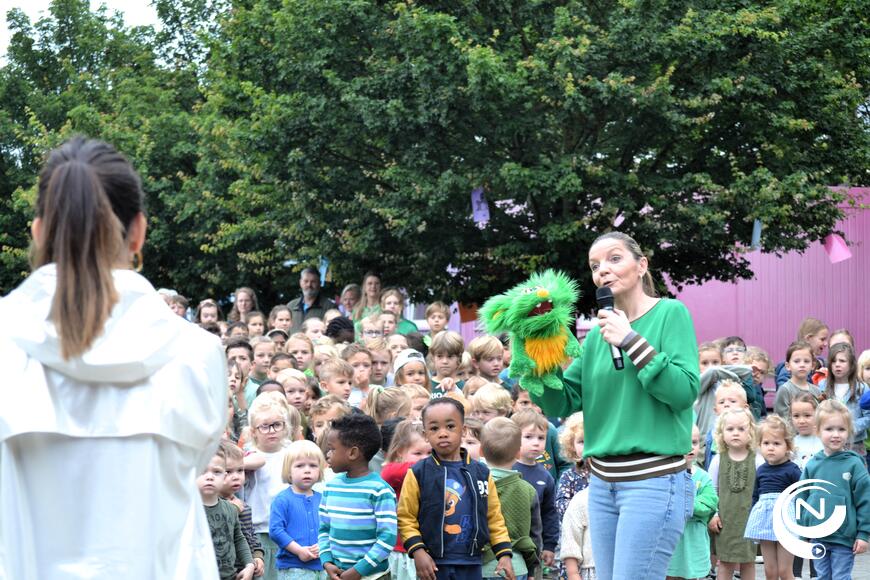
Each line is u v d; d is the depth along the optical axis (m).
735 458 8.32
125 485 2.18
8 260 24.41
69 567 2.13
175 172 22.03
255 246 19.80
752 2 15.29
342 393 8.62
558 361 4.57
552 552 7.01
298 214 16.77
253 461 7.29
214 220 19.86
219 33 20.53
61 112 26.83
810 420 9.22
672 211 14.91
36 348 2.15
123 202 2.28
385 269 16.95
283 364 9.51
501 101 14.07
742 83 14.48
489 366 9.40
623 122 14.94
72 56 28.94
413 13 14.31
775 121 14.68
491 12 14.86
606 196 14.65
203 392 2.27
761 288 21.16
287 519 6.63
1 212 25.64
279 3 16.33
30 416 2.13
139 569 2.17
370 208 15.52
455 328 22.28
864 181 18.59
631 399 4.38
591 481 4.59
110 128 22.19
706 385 9.63
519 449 6.62
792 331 21.03
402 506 5.85
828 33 15.45
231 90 17.03
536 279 4.66
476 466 5.97
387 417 7.71
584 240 14.76
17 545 2.12
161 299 2.28
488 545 6.13
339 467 5.88
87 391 2.19
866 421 10.11
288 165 15.75
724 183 15.32
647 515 4.31
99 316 2.15
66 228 2.18
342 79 15.45
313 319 11.98
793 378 10.74
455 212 15.23
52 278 2.18
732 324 21.31
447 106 14.09
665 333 4.38
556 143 15.10
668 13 14.65
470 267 16.36
